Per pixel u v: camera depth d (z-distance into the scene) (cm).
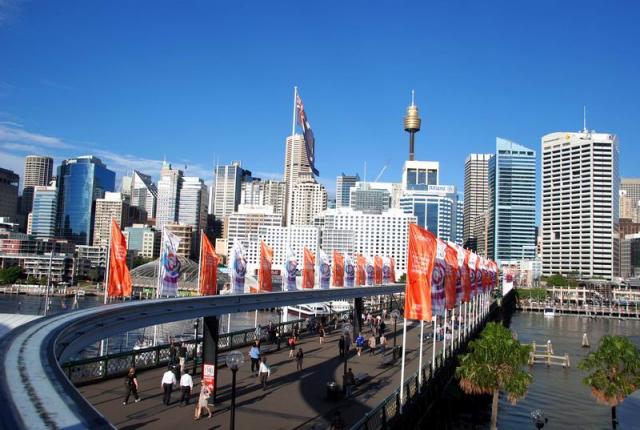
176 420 3491
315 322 8544
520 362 5091
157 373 4772
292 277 7631
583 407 7400
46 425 1230
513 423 6650
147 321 3891
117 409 3650
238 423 3538
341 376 5172
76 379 4153
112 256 5312
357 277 9669
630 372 6138
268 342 7006
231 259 6469
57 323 2900
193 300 4294
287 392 4462
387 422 3566
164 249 5578
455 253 5269
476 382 5112
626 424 6650
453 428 6278
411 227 4241
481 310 12331
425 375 5178
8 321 2958
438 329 8650
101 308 3534
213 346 4075
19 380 1609
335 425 3303
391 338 8475
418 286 4162
